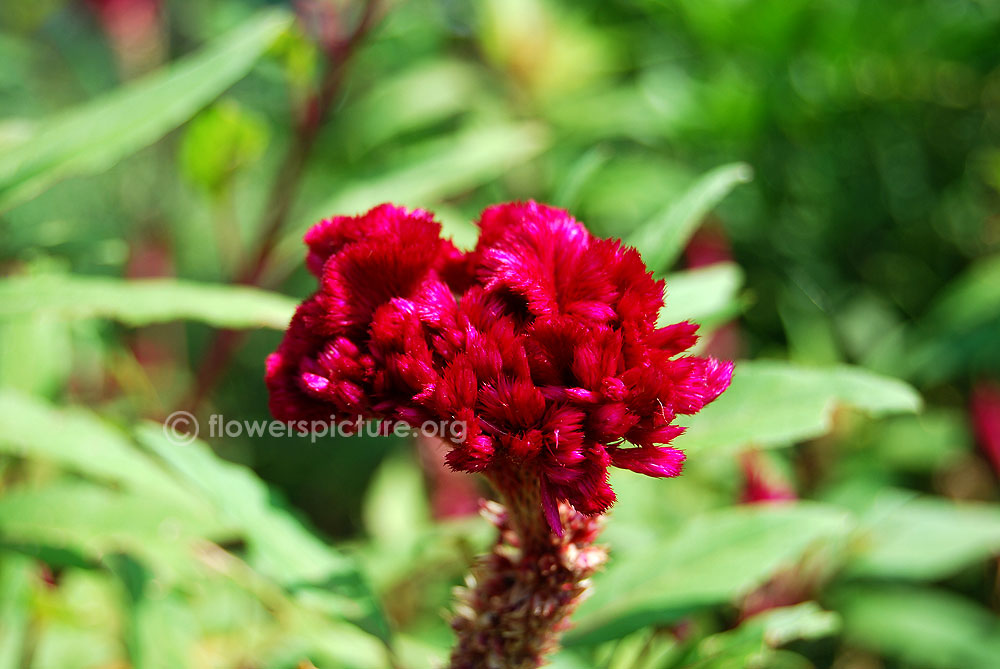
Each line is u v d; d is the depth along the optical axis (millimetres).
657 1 779
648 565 364
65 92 949
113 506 369
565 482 288
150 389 533
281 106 872
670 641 391
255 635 413
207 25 818
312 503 889
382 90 771
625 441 292
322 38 513
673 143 801
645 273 297
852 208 771
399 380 294
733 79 751
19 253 503
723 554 361
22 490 371
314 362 300
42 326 444
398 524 614
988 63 734
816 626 368
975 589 704
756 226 764
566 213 306
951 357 700
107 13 720
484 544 396
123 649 417
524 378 289
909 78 741
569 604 321
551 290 295
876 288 777
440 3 830
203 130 479
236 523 344
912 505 548
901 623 581
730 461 583
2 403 370
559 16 861
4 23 919
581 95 818
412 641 391
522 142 545
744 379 339
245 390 864
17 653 389
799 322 729
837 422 625
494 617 320
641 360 290
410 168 530
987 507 741
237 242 531
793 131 753
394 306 294
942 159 775
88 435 374
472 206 739
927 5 717
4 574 392
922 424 693
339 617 341
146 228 704
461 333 292
